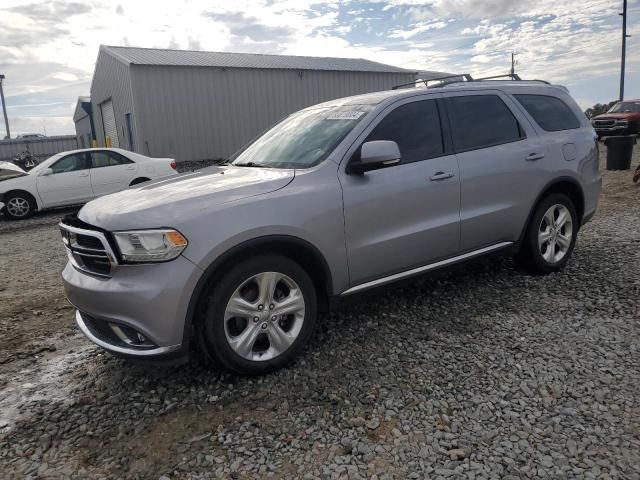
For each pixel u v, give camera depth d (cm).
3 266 676
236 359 313
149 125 1769
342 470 241
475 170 419
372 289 376
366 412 287
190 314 296
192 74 1828
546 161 468
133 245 290
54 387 335
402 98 403
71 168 1132
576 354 339
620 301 421
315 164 358
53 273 627
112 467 253
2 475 250
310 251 336
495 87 466
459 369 328
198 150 1872
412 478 234
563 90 528
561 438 256
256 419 285
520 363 332
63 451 267
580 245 601
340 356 353
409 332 386
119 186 1165
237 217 307
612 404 282
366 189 360
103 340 312
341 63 2370
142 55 1933
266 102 1995
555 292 450
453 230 409
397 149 346
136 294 286
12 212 1094
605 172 1255
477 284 480
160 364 299
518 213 454
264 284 319
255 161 410
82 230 310
